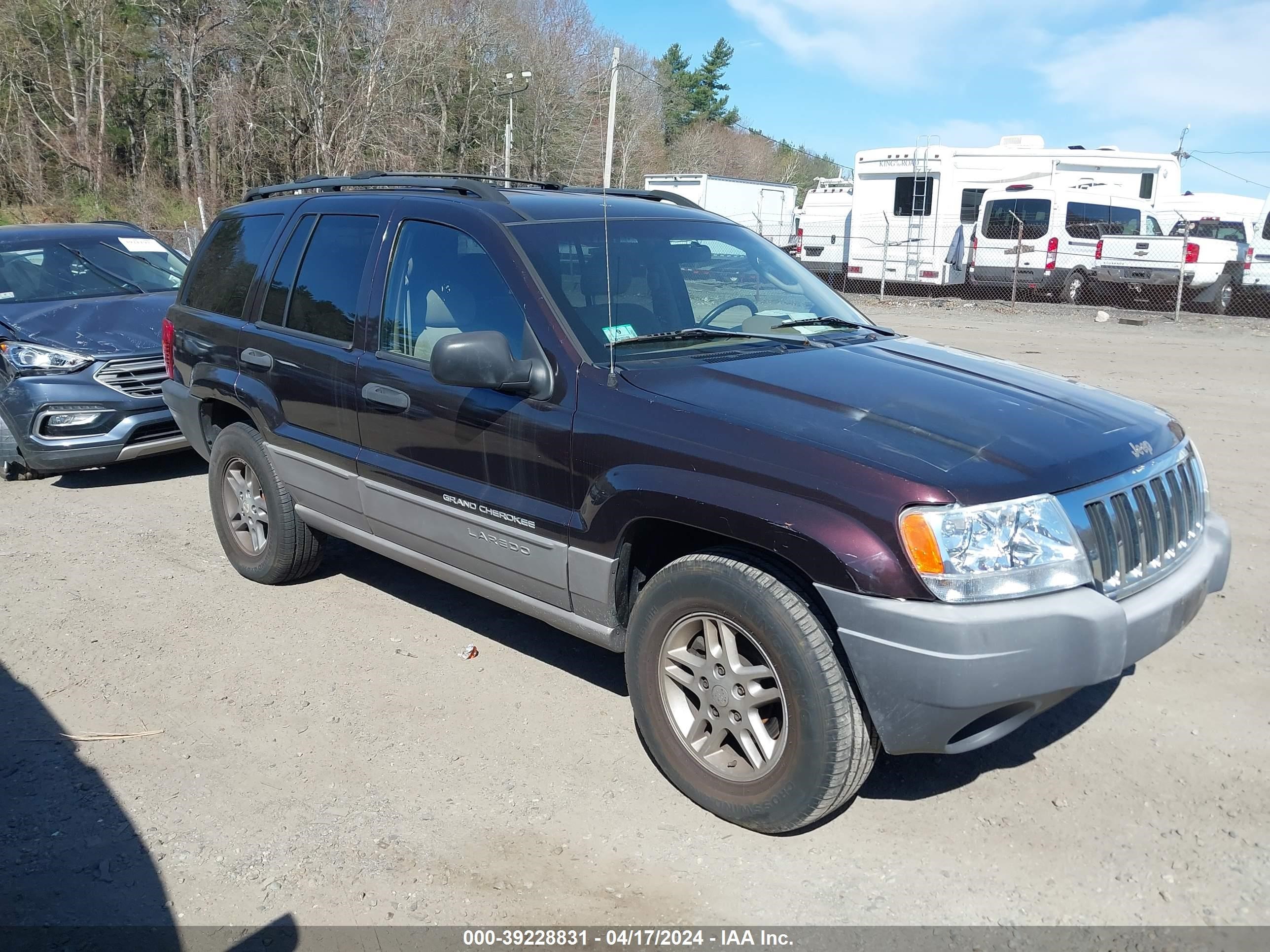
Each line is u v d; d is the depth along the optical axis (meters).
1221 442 8.09
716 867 3.14
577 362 3.63
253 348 5.07
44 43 43.62
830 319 4.37
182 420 5.83
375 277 4.45
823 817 3.27
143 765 3.77
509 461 3.79
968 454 3.03
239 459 5.33
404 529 4.36
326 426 4.66
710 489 3.16
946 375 3.69
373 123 45.31
